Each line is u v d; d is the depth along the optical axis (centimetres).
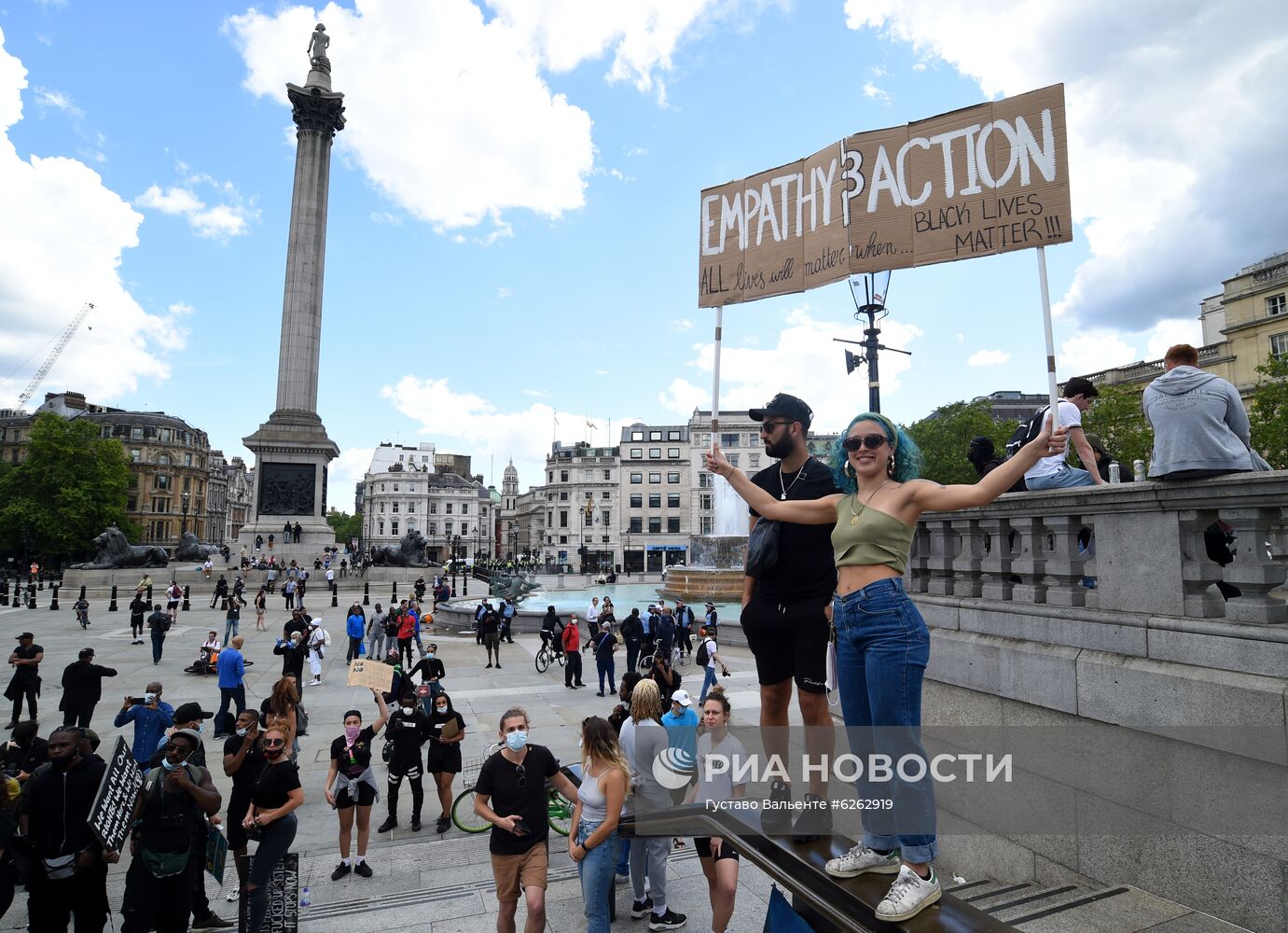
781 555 297
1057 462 600
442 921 636
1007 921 397
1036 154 342
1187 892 394
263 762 716
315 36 5369
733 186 428
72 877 555
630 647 1738
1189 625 400
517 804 546
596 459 10612
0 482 6938
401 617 2139
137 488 9812
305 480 5038
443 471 14288
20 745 713
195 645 2397
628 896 686
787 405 312
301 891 694
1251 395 4334
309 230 5206
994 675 535
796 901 313
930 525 650
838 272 383
